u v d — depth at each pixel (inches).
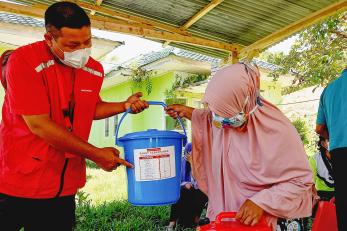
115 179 441.7
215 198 102.3
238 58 271.7
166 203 101.7
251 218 83.0
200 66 491.5
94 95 102.4
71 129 97.5
